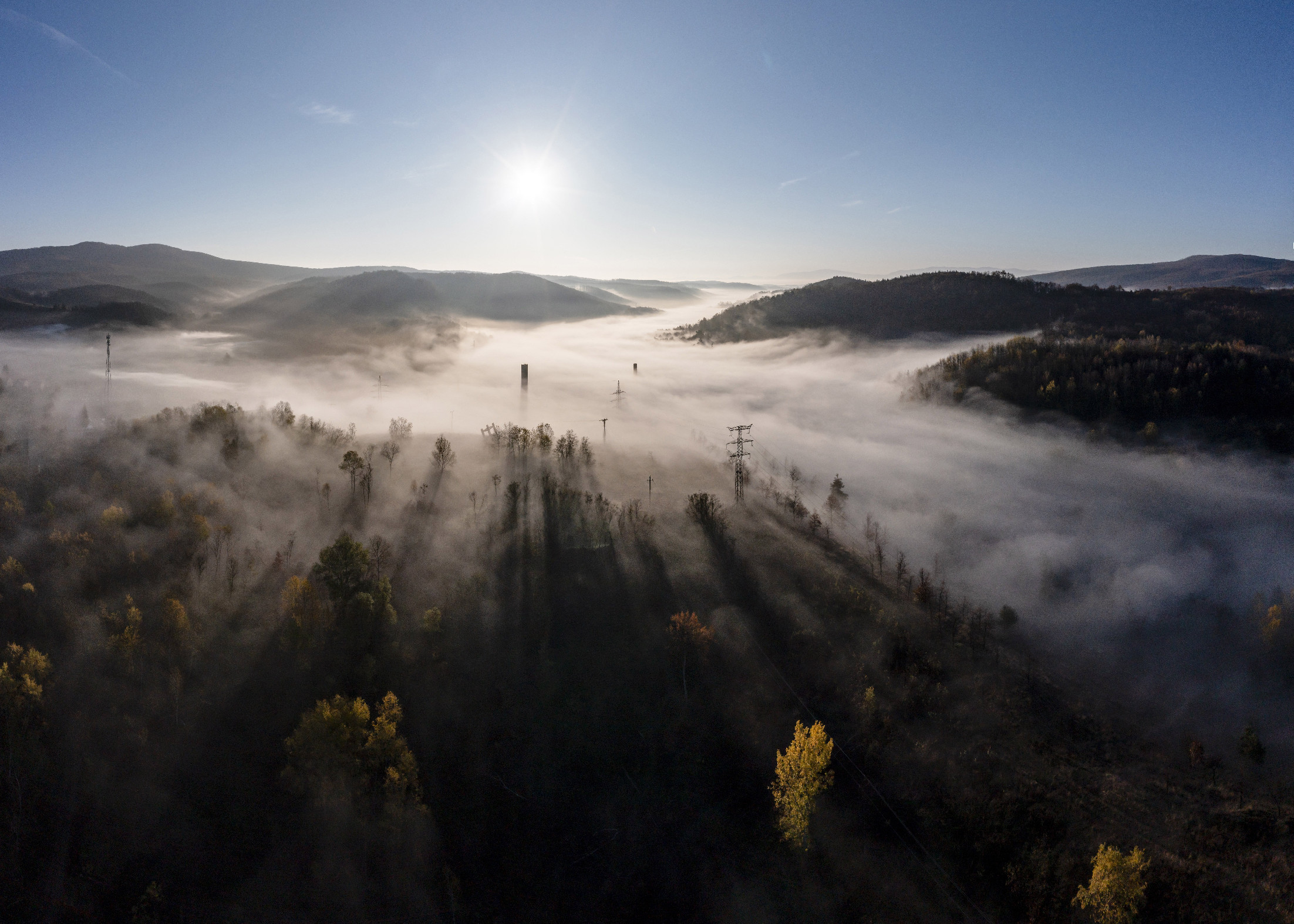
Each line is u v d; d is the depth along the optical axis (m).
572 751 90.56
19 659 79.81
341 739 74.44
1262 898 65.38
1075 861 72.44
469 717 92.12
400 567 117.56
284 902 67.69
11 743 70.88
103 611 89.19
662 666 103.12
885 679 101.88
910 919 70.25
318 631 93.38
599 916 72.06
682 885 75.62
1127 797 81.00
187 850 69.88
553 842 79.50
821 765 75.88
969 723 94.12
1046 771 85.81
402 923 68.56
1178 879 68.94
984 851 75.94
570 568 122.06
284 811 74.50
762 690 100.31
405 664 95.88
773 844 79.56
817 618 114.44
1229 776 84.56
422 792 79.62
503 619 108.31
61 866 65.81
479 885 73.50
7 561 93.44
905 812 81.88
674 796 85.81
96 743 76.25
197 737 80.81
